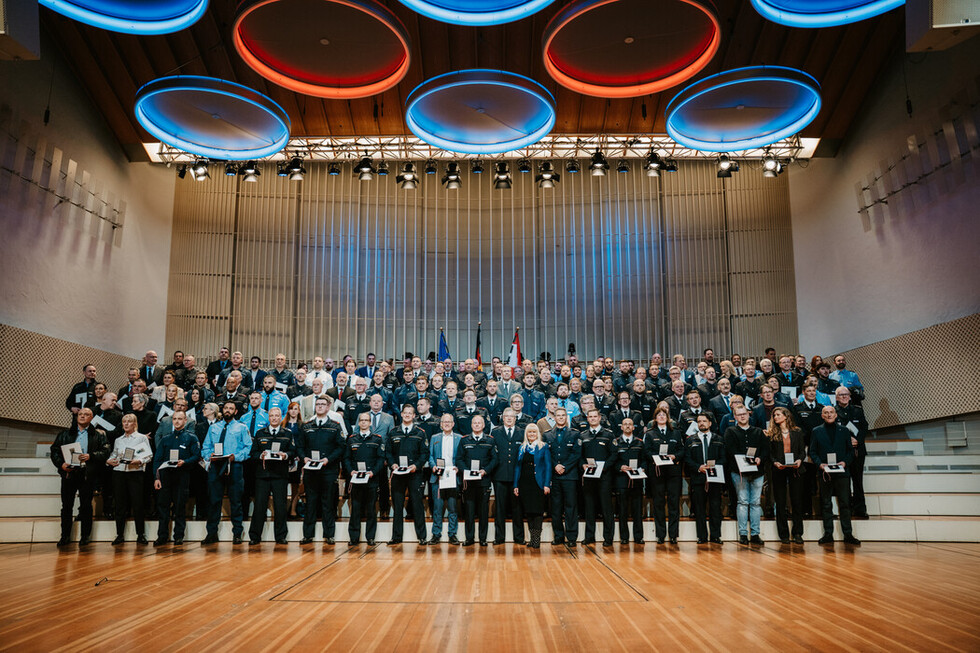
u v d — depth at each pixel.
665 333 15.84
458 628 4.86
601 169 13.91
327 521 8.98
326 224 16.23
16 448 11.41
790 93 10.01
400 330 16.02
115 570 7.07
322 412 9.09
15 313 11.33
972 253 10.75
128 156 14.47
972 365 10.77
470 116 10.45
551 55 9.71
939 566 7.20
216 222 16.02
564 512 9.39
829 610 5.29
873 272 13.20
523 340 16.06
